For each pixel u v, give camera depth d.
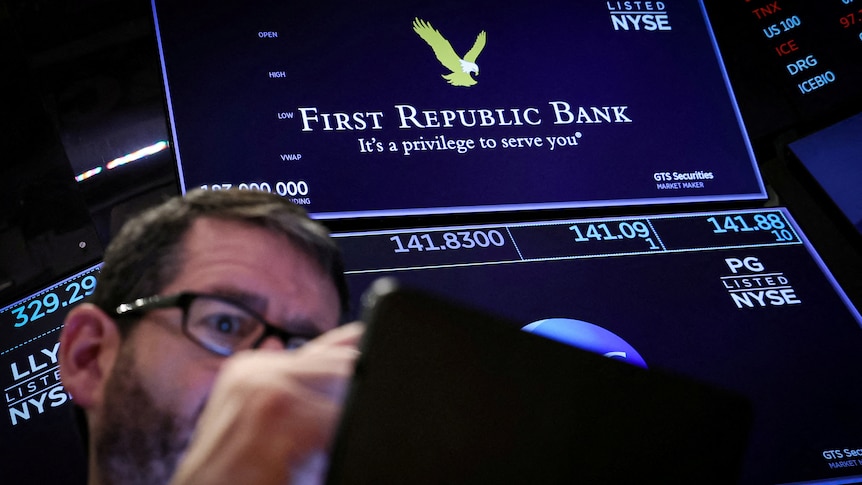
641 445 0.90
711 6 2.55
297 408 0.76
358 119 2.15
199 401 1.23
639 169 2.22
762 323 2.00
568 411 0.86
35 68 2.22
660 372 0.92
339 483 0.75
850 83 2.42
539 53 2.34
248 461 0.74
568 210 2.15
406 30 2.29
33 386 1.83
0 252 2.04
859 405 1.90
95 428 1.27
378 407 0.77
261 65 2.16
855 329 2.03
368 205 2.04
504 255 2.03
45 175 2.11
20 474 1.71
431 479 0.78
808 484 1.78
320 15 2.26
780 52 2.48
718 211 2.22
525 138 2.21
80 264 2.01
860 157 2.30
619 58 2.38
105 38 2.24
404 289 0.80
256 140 2.07
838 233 2.21
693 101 2.35
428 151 2.14
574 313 1.94
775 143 2.37
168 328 1.27
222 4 2.21
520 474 0.83
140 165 2.08
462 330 0.82
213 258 1.33
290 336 1.31
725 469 0.95
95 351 1.31
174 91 2.09
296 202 2.01
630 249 2.09
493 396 0.82
